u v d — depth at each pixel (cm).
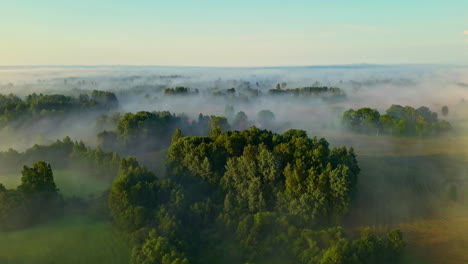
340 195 6925
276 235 6456
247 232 6519
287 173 7406
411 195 8831
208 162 8300
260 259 6041
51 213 7175
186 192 7825
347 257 5456
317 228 6812
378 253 5738
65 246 6219
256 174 7788
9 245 6162
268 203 7431
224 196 7956
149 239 6103
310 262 5612
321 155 7638
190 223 7050
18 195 6806
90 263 5812
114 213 6950
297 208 6888
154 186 7531
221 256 6188
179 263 5172
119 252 6116
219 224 6988
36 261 5778
